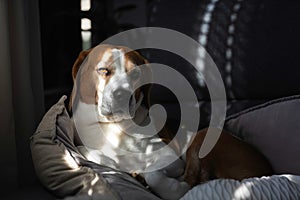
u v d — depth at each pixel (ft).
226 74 5.31
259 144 4.65
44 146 3.92
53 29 5.78
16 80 4.59
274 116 4.67
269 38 5.23
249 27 5.27
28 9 4.89
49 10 5.73
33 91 4.99
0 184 4.29
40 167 3.87
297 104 4.67
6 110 4.33
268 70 5.23
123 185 3.71
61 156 3.84
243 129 4.80
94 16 5.98
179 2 5.50
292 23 5.20
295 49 5.18
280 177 3.77
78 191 3.72
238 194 3.54
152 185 3.99
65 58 5.91
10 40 4.56
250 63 5.26
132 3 5.73
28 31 4.84
